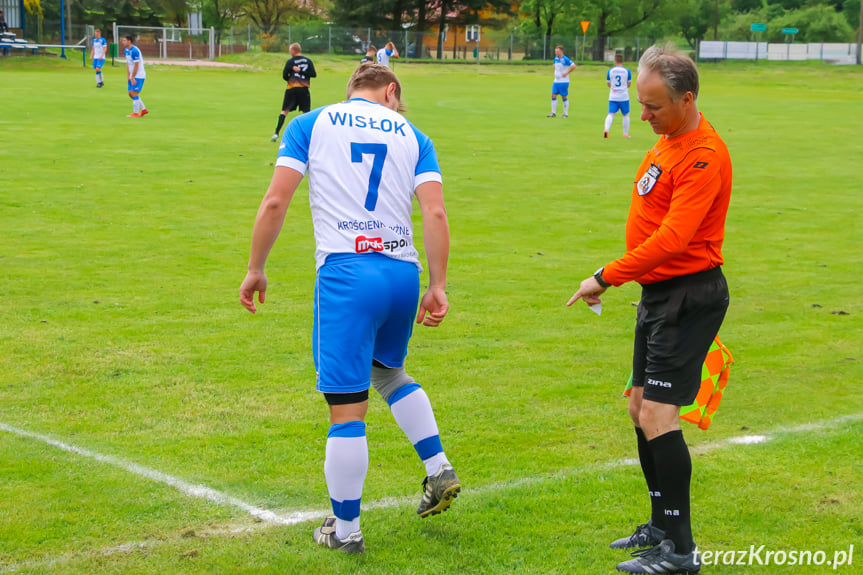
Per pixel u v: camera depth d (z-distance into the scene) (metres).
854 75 79.19
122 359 7.57
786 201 16.61
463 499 5.19
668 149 4.43
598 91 53.59
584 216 14.85
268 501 5.12
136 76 29.06
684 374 4.41
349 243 4.52
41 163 18.61
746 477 5.48
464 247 12.45
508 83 62.53
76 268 10.69
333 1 103.06
